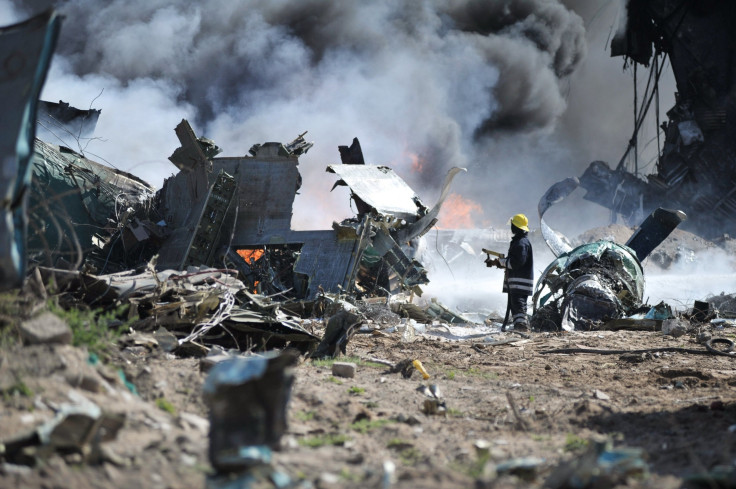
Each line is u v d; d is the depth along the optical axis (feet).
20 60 50.29
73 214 206.80
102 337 69.10
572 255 202.80
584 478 39.60
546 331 179.83
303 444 52.21
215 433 37.99
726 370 105.09
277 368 37.81
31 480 37.47
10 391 48.42
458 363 107.65
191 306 100.58
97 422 41.63
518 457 51.16
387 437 56.90
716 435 56.54
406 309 192.85
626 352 121.08
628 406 74.74
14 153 48.24
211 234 211.20
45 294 69.41
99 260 210.18
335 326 109.19
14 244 49.21
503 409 71.97
